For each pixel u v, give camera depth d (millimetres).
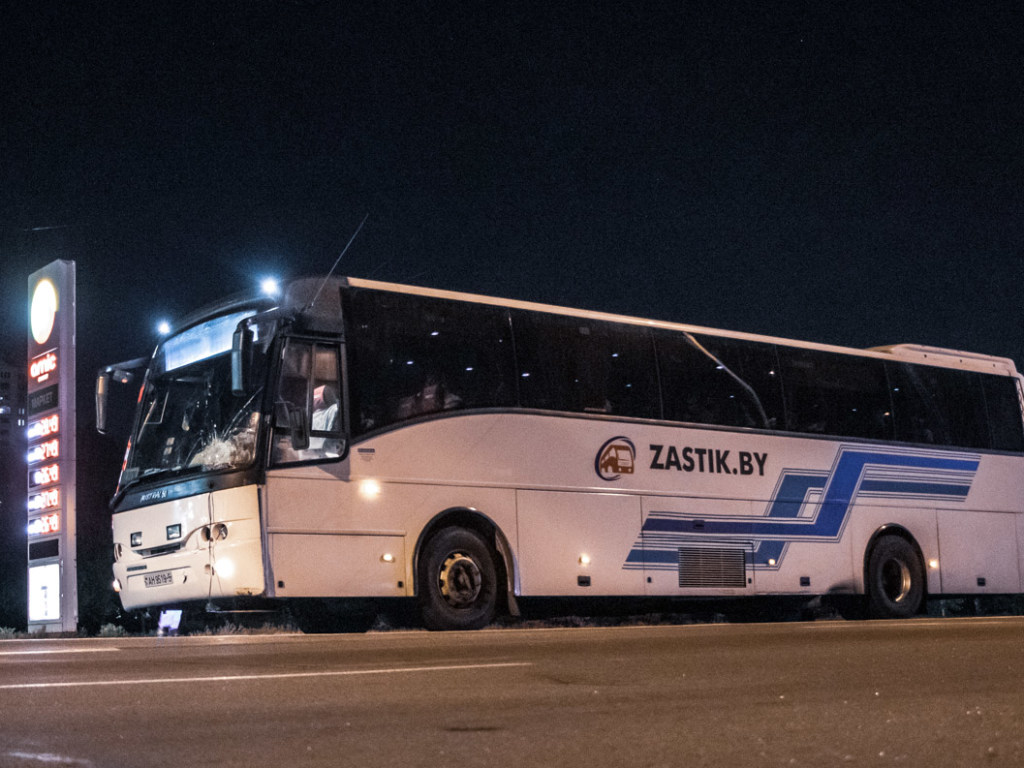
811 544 17969
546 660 7785
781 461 17828
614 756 3869
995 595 20281
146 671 7137
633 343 16625
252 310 14070
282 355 13547
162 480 14203
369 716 4949
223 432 13734
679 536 16484
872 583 18641
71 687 6133
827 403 18625
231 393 13867
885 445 19172
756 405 17750
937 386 20172
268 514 13180
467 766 3709
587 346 16109
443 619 14094
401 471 14055
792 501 17844
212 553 13453
